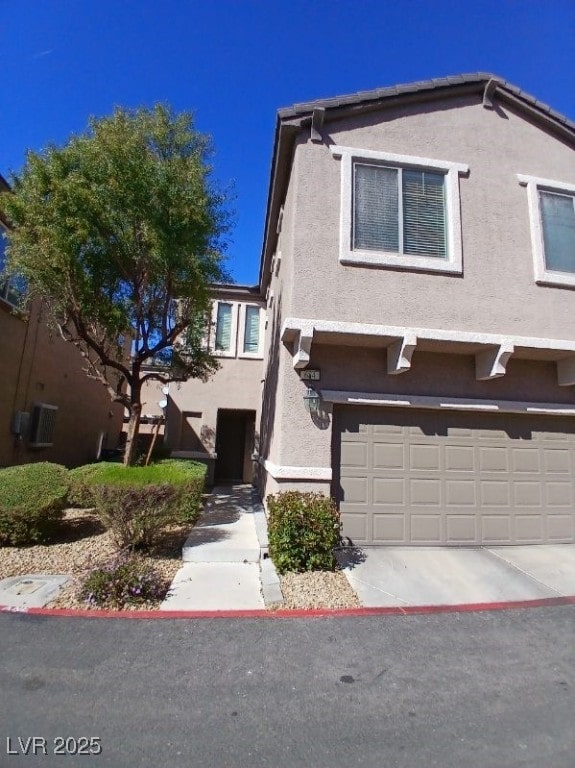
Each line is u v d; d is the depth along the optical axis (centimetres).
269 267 1352
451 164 848
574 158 920
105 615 508
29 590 565
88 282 945
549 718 349
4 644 440
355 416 806
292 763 297
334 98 818
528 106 901
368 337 761
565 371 860
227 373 1573
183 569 659
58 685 376
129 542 707
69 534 812
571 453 878
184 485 793
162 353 1152
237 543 747
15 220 909
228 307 1631
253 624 500
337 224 793
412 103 868
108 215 878
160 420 1520
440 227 834
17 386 1245
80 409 1708
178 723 333
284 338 773
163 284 1020
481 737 326
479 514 819
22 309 1184
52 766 287
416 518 796
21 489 747
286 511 669
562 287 852
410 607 558
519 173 881
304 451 758
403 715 349
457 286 808
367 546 774
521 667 425
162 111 967
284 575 633
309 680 395
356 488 788
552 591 621
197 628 486
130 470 805
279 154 879
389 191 830
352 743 317
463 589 620
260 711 350
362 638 475
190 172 930
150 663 414
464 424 841
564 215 900
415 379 822
